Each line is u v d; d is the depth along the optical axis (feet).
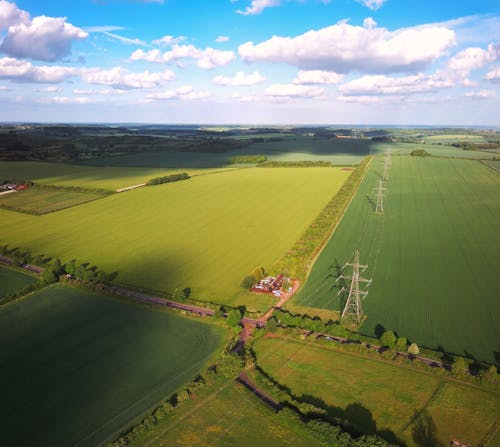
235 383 217.56
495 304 293.64
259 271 341.21
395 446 164.76
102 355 247.70
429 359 234.38
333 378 220.23
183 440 180.55
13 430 190.49
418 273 350.23
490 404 196.34
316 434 175.83
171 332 273.75
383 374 222.07
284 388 213.87
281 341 259.19
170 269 380.99
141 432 183.62
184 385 217.36
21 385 222.07
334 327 261.65
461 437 177.17
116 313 302.45
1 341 266.98
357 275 274.57
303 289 330.95
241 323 283.18
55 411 201.67
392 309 291.79
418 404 198.18
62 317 298.15
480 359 232.94
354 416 192.13
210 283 347.77
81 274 351.25
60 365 239.09
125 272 376.07
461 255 386.73
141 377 225.97
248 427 186.70
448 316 280.10
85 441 182.60
